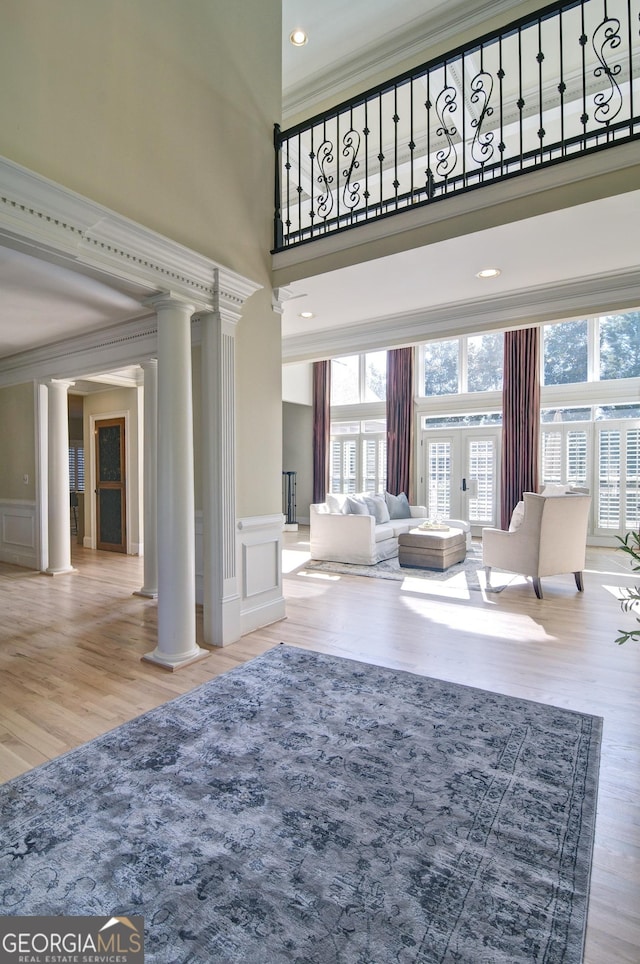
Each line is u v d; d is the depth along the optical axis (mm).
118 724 2283
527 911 1304
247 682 2721
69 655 3160
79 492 8477
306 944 1212
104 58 2604
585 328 7715
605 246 3285
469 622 3787
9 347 5203
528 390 7906
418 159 5445
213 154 3289
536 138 5266
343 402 10039
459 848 1521
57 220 2275
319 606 4242
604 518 7551
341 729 2223
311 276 3707
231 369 3342
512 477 8039
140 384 6844
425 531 6137
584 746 2082
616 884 1397
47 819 1645
